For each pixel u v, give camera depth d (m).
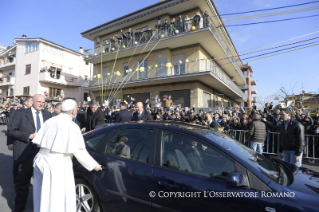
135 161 2.49
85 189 2.79
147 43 15.40
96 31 20.33
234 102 28.42
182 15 16.28
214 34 14.22
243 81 27.31
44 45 25.11
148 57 17.14
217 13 16.38
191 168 2.26
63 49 26.86
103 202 2.51
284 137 4.24
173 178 2.19
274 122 6.74
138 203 2.31
